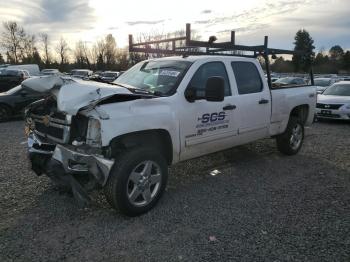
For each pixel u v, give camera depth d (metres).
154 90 4.79
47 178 5.45
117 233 3.78
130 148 4.14
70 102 3.74
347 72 78.62
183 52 6.07
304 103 7.14
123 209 4.02
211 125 5.07
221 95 4.43
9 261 3.25
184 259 3.30
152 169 4.33
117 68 73.19
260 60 6.55
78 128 4.01
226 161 6.62
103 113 3.77
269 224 4.00
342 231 3.84
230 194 4.93
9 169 5.94
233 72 5.57
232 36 6.16
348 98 12.07
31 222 4.00
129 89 4.52
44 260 3.28
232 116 5.39
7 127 10.95
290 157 7.00
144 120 4.12
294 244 3.56
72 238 3.67
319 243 3.58
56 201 4.59
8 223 3.97
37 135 4.62
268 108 6.14
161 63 5.33
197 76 4.96
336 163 6.60
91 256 3.35
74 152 3.84
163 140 4.61
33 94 4.50
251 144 7.95
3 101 12.23
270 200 4.72
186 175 5.78
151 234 3.77
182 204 4.56
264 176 5.76
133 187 4.12
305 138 9.11
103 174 3.87
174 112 4.50
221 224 4.00
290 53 7.23
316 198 4.80
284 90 6.65
